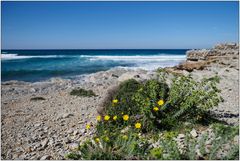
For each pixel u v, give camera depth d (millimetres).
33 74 25703
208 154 3719
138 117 5484
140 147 3990
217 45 19594
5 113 9367
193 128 5176
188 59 19766
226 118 6180
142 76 14242
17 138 6625
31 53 79562
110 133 4586
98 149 3941
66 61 41781
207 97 5711
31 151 5656
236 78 13062
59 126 7414
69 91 13594
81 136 6238
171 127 5293
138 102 5781
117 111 5883
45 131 7031
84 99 11297
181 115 5535
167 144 3707
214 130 3770
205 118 5680
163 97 5852
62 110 9414
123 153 3850
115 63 35938
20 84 18453
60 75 24344
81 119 7910
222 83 11656
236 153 3504
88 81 18438
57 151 5457
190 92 5867
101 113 6625
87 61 41031
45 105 10547
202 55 19125
